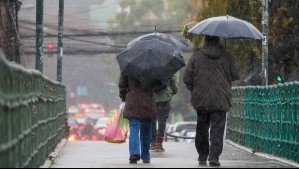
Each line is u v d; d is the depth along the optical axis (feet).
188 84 84.17
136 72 86.12
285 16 144.97
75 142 133.18
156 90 87.97
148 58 86.74
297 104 88.28
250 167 81.76
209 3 157.79
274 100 100.17
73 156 100.63
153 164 86.79
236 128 126.62
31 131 68.18
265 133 105.19
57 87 114.21
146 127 88.69
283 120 95.40
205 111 83.41
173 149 116.67
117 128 96.94
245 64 154.20
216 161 83.10
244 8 152.76
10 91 53.62
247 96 117.39
